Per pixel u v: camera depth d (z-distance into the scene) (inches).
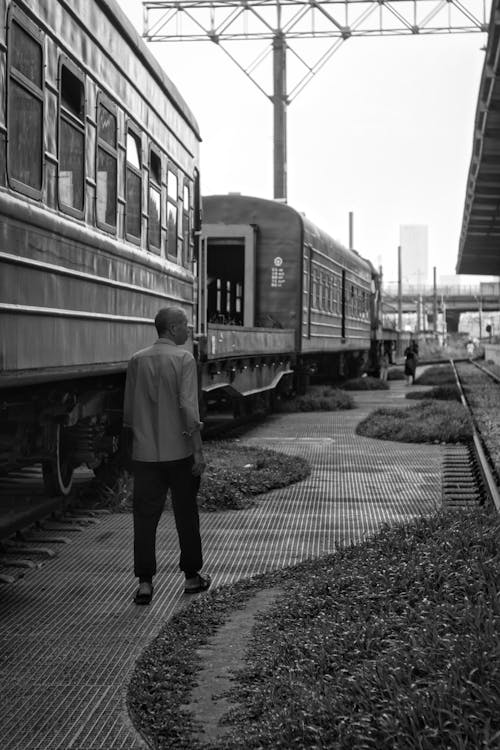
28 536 317.1
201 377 553.9
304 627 202.7
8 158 251.3
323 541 314.7
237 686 178.1
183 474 248.8
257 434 682.2
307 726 143.2
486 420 751.1
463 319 6909.5
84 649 205.9
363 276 1400.1
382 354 1749.5
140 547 243.4
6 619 228.2
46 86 282.7
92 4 328.5
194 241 516.1
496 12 801.6
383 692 150.3
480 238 1932.8
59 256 294.8
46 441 328.5
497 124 1046.4
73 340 309.7
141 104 398.0
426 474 474.3
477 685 142.3
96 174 334.3
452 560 223.8
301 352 892.0
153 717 165.9
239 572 274.5
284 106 1061.1
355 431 697.0
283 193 1061.8
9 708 172.4
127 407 251.8
